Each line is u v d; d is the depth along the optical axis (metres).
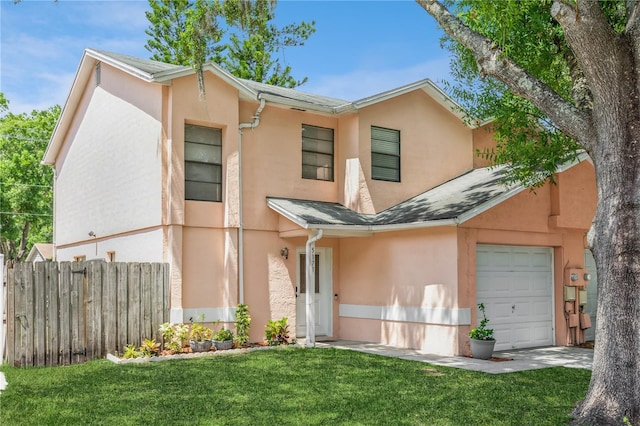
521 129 11.02
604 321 6.75
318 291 15.07
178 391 8.38
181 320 12.59
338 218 13.71
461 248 12.09
